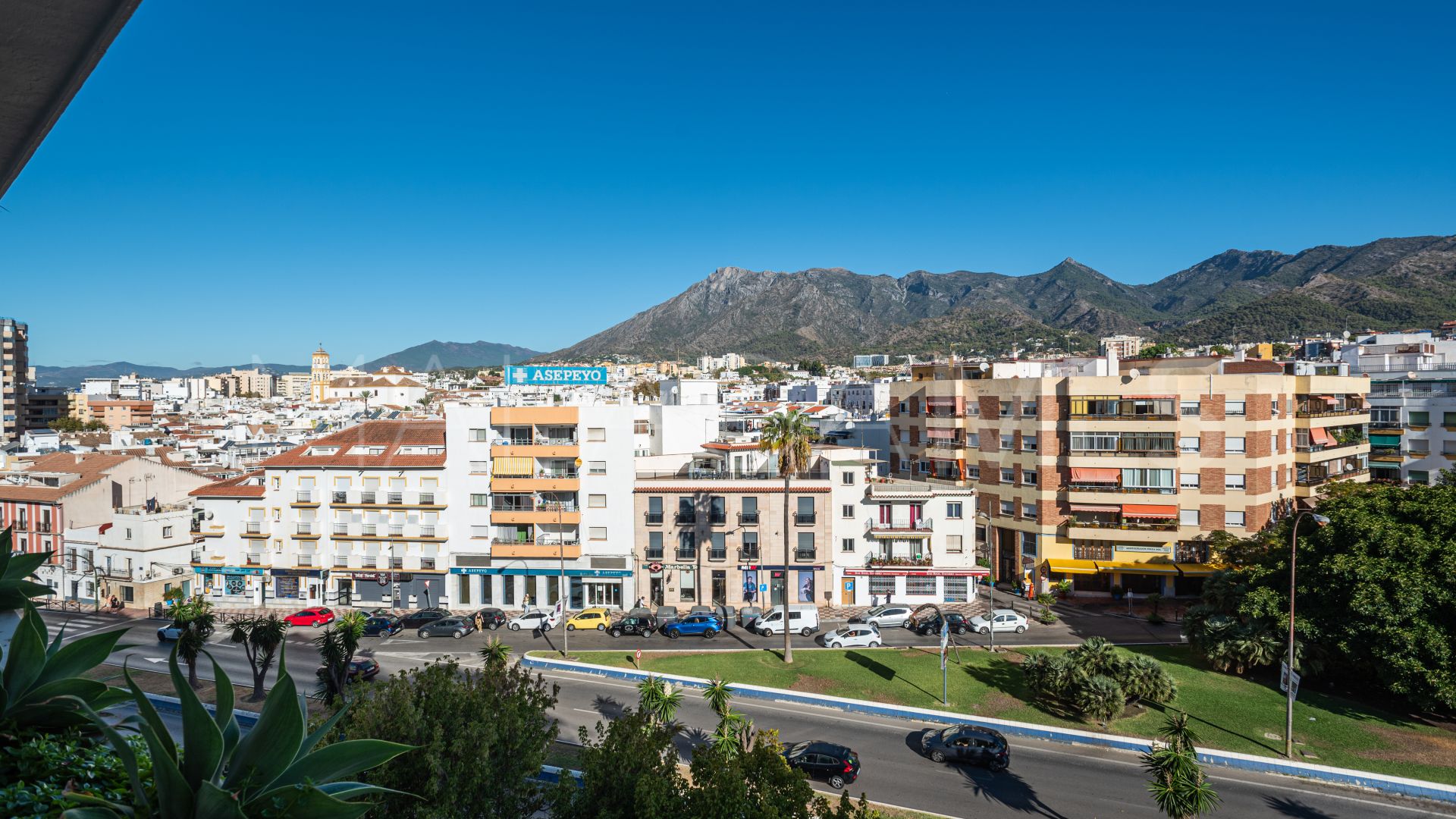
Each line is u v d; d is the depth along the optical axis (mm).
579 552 69688
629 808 20062
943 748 38250
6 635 8797
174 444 125438
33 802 7148
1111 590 71312
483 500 70750
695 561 69312
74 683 8039
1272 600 47094
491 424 70688
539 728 22078
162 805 6203
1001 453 77062
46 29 5594
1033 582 73125
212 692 47312
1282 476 70750
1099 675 42938
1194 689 47156
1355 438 79000
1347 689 47906
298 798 6445
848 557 70188
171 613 46188
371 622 63500
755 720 43688
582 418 70125
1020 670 51188
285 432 154500
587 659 54812
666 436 82250
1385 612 41594
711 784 20406
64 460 83062
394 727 19375
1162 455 69875
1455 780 36281
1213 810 34000
